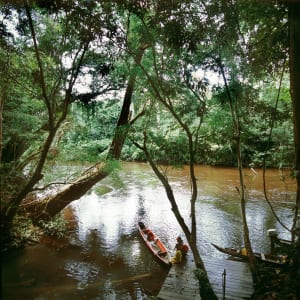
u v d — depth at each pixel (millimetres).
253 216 13602
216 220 13078
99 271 8703
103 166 10859
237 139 6754
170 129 8125
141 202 15766
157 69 6812
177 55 6105
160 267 9008
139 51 7012
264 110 7379
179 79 6531
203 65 6047
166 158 7848
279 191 18016
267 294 4539
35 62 9125
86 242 10680
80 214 13688
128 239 11039
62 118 8266
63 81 8414
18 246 9453
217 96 6484
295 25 5129
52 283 7938
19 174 9984
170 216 13648
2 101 9391
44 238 10641
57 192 11398
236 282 7480
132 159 28203
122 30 6492
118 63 7699
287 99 9297
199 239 10977
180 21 5605
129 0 5668
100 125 12078
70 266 8914
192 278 7777
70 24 6914
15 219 10188
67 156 11750
